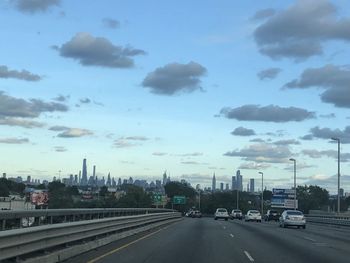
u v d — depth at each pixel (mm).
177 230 34562
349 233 36469
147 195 103750
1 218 11281
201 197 160875
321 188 134625
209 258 17062
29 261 11742
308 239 28297
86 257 16031
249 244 23469
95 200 78875
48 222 15680
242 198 158625
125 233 26359
